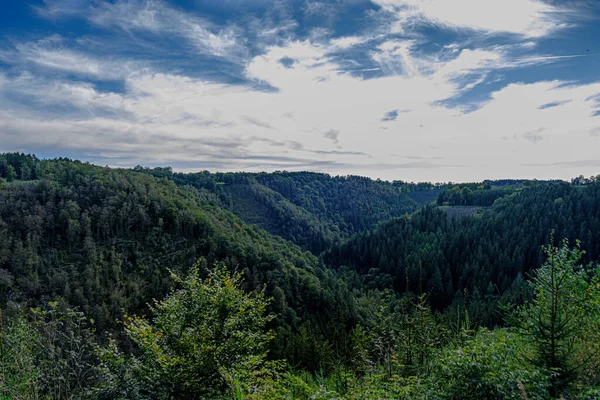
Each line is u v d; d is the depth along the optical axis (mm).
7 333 5008
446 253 78562
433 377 5109
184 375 7105
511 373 4184
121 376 6621
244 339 8297
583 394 4227
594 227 66312
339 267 100062
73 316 5801
